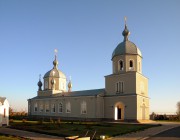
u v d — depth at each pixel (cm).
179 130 3077
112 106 5016
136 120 4591
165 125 3866
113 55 5194
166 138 2380
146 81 5275
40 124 3909
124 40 5284
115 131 2875
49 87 6906
